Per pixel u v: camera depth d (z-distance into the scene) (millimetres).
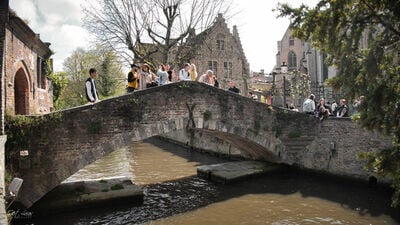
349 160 15258
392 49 5391
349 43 5305
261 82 41125
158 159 22891
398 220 10867
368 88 5398
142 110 12984
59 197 11961
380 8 5066
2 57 10445
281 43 46438
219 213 11852
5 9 10766
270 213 11781
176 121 13836
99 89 37469
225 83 35906
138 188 13148
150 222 11008
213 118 14859
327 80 5871
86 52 45344
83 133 11805
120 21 23344
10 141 10664
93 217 11398
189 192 14523
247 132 15930
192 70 16219
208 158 23312
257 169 17156
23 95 14789
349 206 12312
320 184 15477
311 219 11117
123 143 12555
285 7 5711
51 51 18875
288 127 17000
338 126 15797
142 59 23531
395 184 5633
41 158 11133
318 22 5398
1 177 5773
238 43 37031
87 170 19156
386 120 5383
